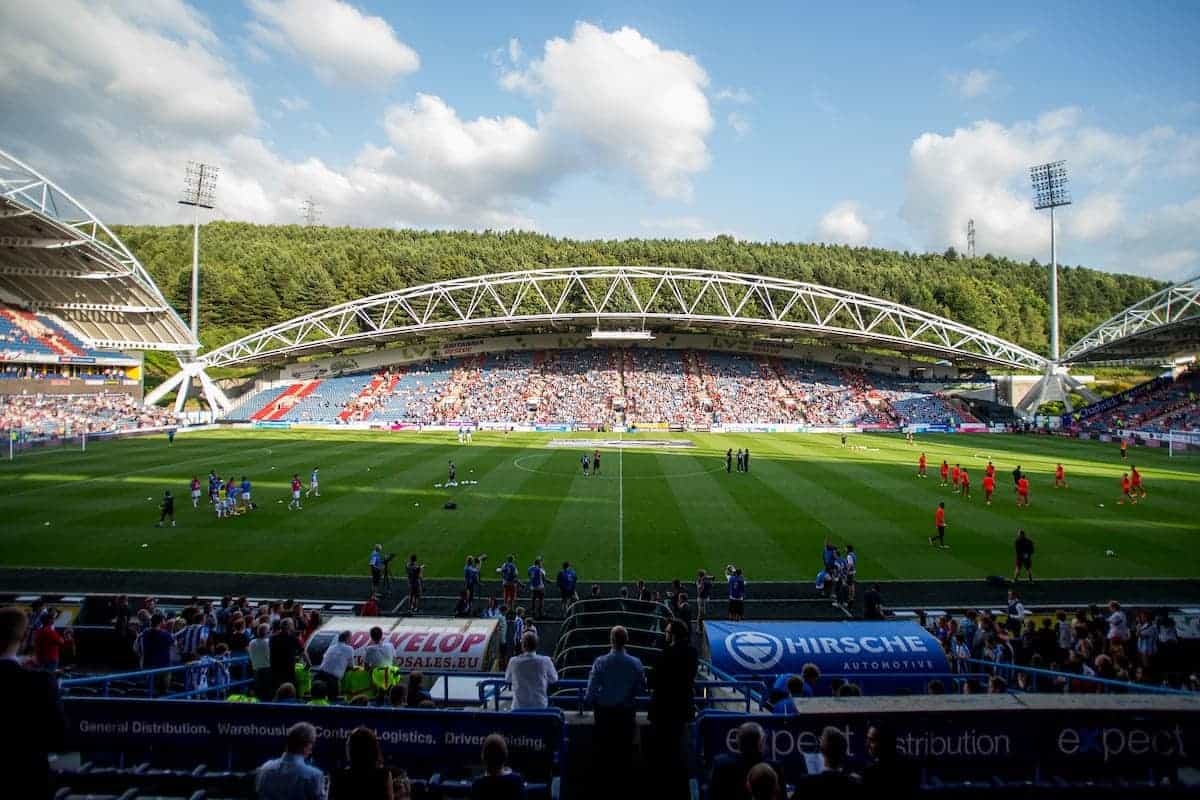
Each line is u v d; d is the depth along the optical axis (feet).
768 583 74.49
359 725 24.08
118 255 231.30
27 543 85.61
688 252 488.44
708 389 288.10
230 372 344.69
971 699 23.52
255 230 583.58
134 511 103.50
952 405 275.18
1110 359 268.21
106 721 24.61
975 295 433.48
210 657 39.27
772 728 23.02
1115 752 22.79
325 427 255.50
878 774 16.71
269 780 18.15
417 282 433.07
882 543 89.15
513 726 23.65
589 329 314.35
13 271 221.46
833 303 419.95
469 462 157.38
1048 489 126.82
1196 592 70.85
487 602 69.51
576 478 136.36
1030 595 70.49
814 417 267.59
